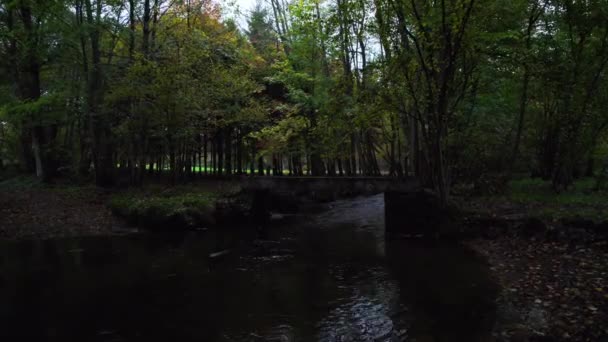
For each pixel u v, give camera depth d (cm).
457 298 758
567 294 707
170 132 1914
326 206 2280
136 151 2255
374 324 673
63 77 2241
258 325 687
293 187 1628
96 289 879
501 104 1688
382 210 1958
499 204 1327
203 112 1939
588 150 1480
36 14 1853
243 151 2950
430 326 649
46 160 2131
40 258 1134
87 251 1222
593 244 938
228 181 2569
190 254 1191
